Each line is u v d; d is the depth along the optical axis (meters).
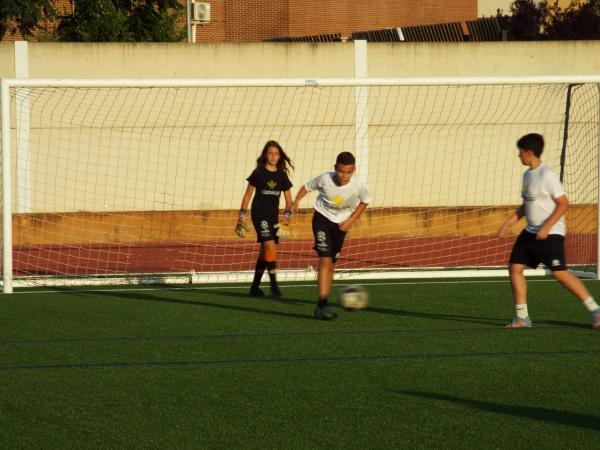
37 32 46.38
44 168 31.83
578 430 9.02
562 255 14.18
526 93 33.78
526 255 14.59
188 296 18.88
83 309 17.03
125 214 30.22
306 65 33.66
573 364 12.04
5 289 19.52
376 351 12.92
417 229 30.86
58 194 32.03
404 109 33.50
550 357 12.48
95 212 30.11
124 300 18.27
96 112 32.38
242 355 12.68
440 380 11.16
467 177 33.94
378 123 33.47
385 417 9.50
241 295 19.03
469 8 69.12
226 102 33.16
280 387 10.80
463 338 13.89
